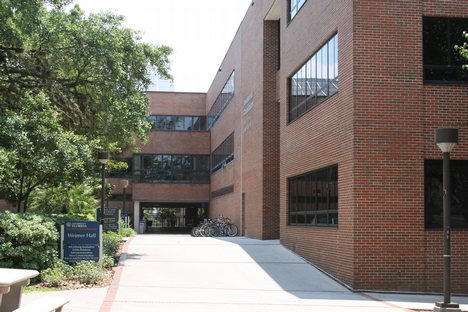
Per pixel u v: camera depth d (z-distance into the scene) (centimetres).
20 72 2042
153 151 5191
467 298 1471
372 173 1530
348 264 1536
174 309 1130
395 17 1580
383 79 1560
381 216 1520
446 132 1165
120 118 2069
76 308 1071
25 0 1758
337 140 1667
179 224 5784
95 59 1862
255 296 1352
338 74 1680
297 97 2177
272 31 2953
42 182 1959
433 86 1577
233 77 3950
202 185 5188
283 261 1939
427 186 1571
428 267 1520
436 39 1612
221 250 2212
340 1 1678
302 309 1192
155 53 2130
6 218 1383
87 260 1524
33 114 1733
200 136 5244
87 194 3059
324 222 1809
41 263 1417
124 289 1359
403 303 1323
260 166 2928
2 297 760
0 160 1495
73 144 1812
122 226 3225
